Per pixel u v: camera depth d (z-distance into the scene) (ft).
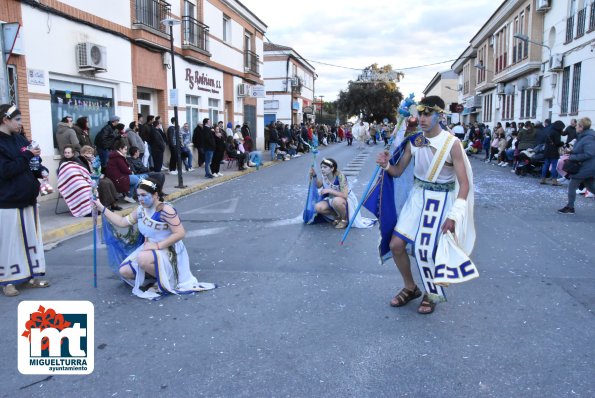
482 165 62.34
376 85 174.09
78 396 10.25
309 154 85.92
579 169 28.84
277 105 122.93
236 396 10.12
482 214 29.43
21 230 16.10
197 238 24.12
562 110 60.64
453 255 12.30
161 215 15.89
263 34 90.68
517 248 21.54
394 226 14.20
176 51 55.52
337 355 11.78
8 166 15.42
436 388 10.30
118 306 15.11
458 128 46.62
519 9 78.18
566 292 15.97
